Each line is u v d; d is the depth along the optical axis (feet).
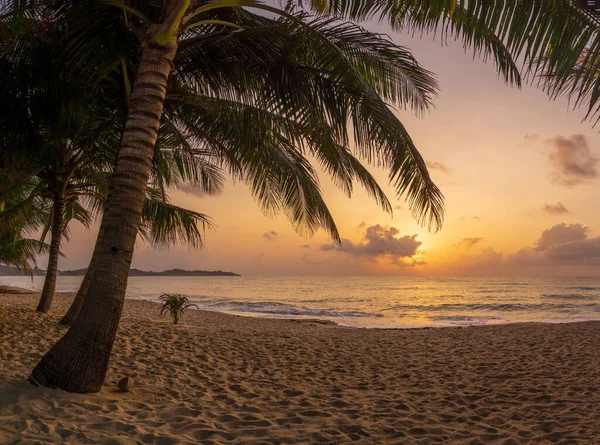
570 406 16.56
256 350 28.40
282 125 24.63
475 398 18.08
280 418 14.66
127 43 22.63
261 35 20.43
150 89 15.74
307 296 162.09
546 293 179.52
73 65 22.90
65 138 30.96
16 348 21.79
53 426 11.89
